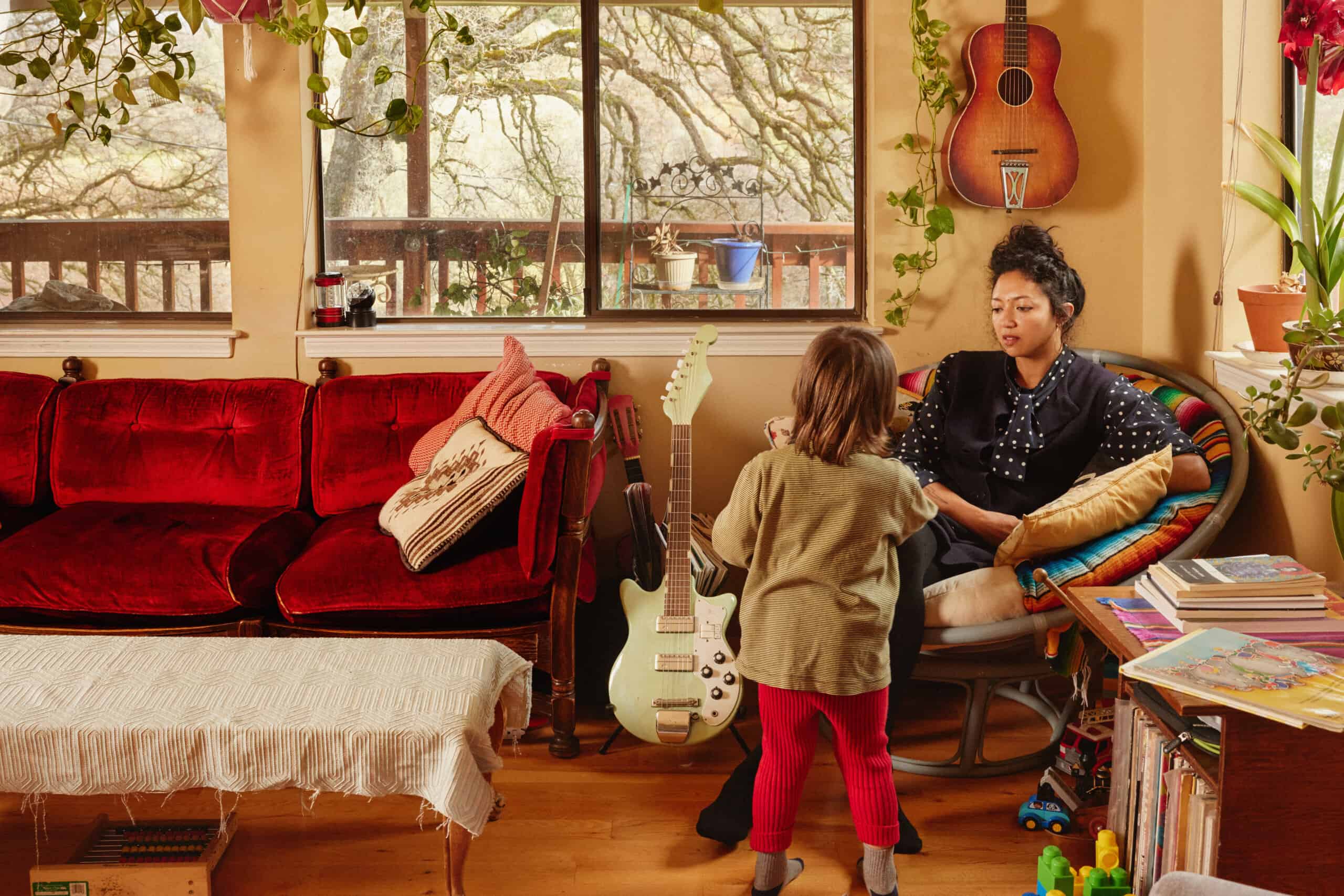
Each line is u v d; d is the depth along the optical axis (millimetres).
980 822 2387
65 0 2955
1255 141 2697
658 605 2602
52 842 2277
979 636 2387
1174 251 3072
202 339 3332
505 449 2701
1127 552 2373
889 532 1923
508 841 2318
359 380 3217
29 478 3160
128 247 3457
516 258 3479
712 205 3449
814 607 1888
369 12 3367
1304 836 1660
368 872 2201
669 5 3371
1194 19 2900
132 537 2752
